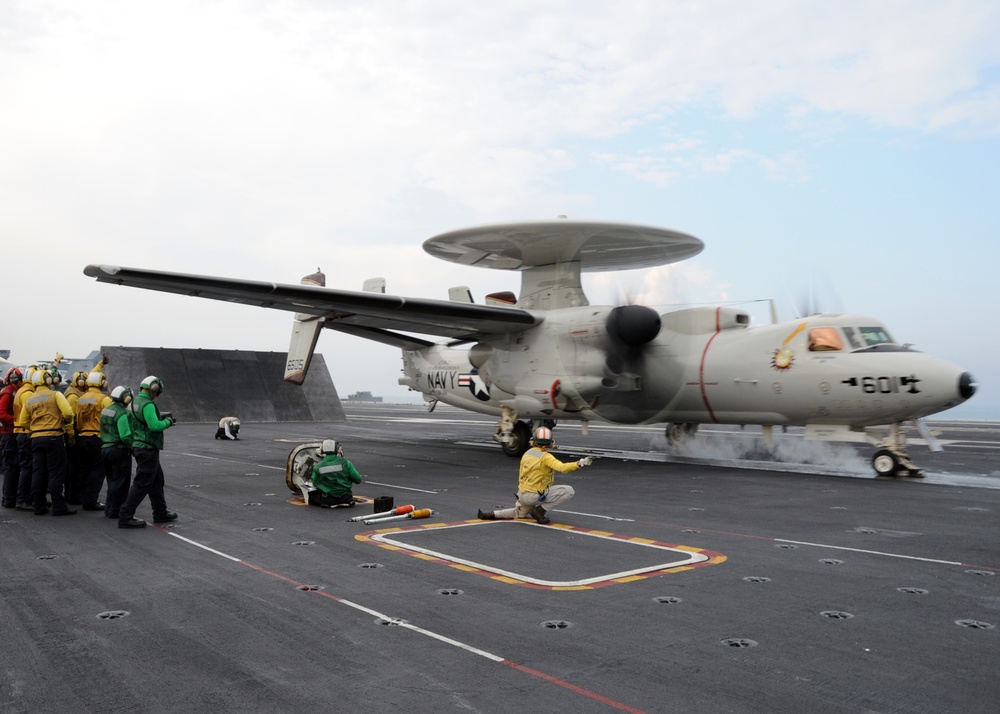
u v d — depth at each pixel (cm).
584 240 1830
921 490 1373
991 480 1529
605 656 517
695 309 1845
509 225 1728
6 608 638
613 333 1769
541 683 470
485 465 1870
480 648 534
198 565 796
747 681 472
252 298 1631
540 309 1988
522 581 724
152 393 1032
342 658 515
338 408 4253
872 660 508
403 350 2673
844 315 1645
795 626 582
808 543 906
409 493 1365
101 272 1344
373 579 733
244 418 3866
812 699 445
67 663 509
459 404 2417
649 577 741
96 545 905
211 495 1338
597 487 1430
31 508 1188
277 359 4334
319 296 1634
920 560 812
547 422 2359
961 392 1446
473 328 1942
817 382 1606
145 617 611
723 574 752
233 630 577
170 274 1405
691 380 1811
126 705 441
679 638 554
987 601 651
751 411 1756
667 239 1853
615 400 1888
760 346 1705
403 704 440
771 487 1422
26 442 1182
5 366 4684
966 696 449
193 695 455
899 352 1537
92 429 1175
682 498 1285
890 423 1580
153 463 1035
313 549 877
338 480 1189
